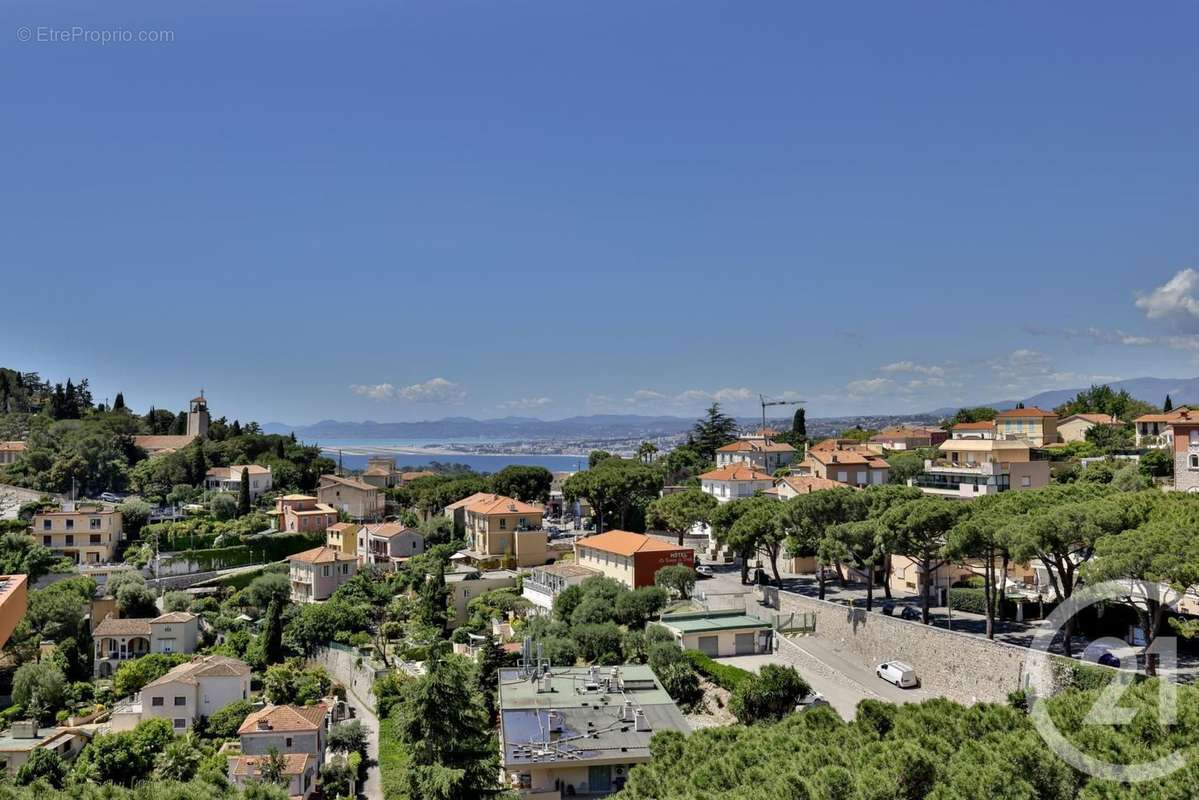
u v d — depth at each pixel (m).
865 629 65.75
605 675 62.31
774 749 34.03
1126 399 189.12
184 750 71.75
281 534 154.00
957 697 56.66
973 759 28.48
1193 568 43.88
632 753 50.25
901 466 136.50
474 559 121.25
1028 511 61.62
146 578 132.00
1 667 100.19
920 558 68.12
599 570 97.75
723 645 69.44
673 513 109.50
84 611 110.75
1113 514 54.00
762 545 91.06
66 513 141.00
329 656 100.56
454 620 101.19
